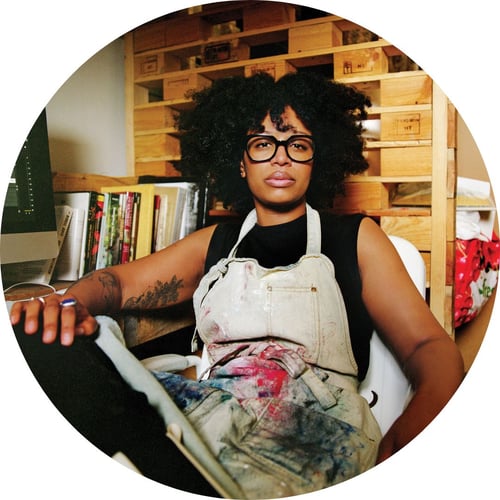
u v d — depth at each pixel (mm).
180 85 1271
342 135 1205
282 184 1175
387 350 1152
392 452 1139
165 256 1205
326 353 1136
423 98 1210
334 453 1110
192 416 1140
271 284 1149
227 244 1185
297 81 1207
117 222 1224
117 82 1304
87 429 1193
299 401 1123
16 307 1198
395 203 1234
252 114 1189
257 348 1141
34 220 1185
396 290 1161
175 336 1176
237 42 1276
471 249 1218
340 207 1217
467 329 1220
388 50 1225
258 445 1115
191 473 1134
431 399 1155
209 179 1210
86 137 1290
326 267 1155
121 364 1183
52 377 1204
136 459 1164
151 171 1272
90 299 1202
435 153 1206
